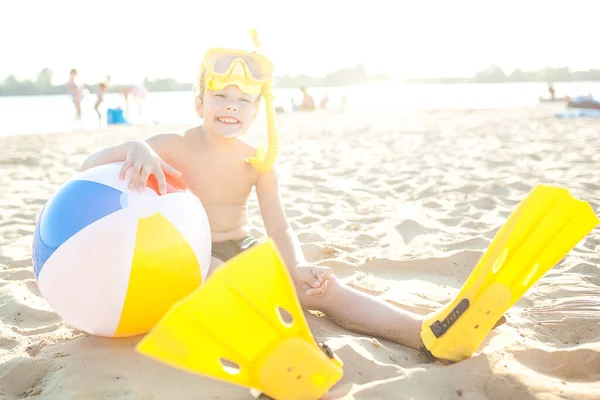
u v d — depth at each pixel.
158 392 1.95
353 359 2.10
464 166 7.06
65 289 2.07
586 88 41.06
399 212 4.76
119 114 16.31
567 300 2.75
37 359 2.21
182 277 2.14
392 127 13.35
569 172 6.40
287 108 22.58
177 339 1.51
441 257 3.45
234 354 1.61
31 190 6.26
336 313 2.45
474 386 1.94
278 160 8.27
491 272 1.91
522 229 1.85
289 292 1.64
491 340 2.34
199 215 2.28
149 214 2.11
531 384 1.91
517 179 6.00
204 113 2.57
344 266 3.39
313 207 5.08
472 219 4.41
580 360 2.09
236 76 2.45
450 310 2.03
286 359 1.64
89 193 2.13
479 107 21.14
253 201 5.33
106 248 2.04
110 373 2.06
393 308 2.33
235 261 1.55
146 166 2.22
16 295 2.95
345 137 11.35
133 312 2.09
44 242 2.12
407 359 2.17
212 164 2.62
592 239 3.79
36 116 21.23
